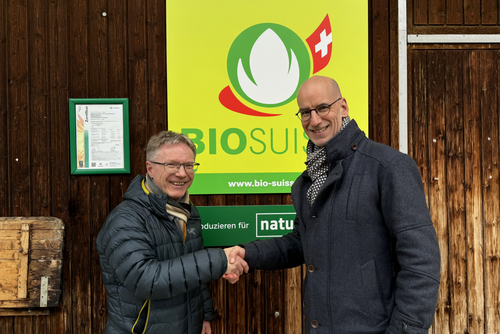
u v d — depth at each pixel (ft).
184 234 5.29
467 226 8.13
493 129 8.20
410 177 4.16
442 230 8.10
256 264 5.51
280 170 7.74
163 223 4.93
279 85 7.73
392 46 7.99
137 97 7.55
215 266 4.61
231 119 7.64
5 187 7.34
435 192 8.11
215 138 7.63
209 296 6.17
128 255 4.48
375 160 4.38
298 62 7.75
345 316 4.33
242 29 7.64
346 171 4.52
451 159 8.14
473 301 8.09
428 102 8.13
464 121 8.16
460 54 8.20
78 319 7.45
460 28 8.16
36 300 7.23
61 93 7.43
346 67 7.82
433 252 3.93
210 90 7.60
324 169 4.75
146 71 7.57
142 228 4.69
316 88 4.62
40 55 7.40
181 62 7.54
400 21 8.00
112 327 4.81
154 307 4.69
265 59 7.70
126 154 7.45
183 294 5.00
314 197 4.70
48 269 7.28
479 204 8.14
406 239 3.98
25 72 7.38
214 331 7.73
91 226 7.48
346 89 7.82
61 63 7.43
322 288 4.48
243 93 7.67
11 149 7.36
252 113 7.69
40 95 7.41
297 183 5.21
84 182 7.47
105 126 7.44
